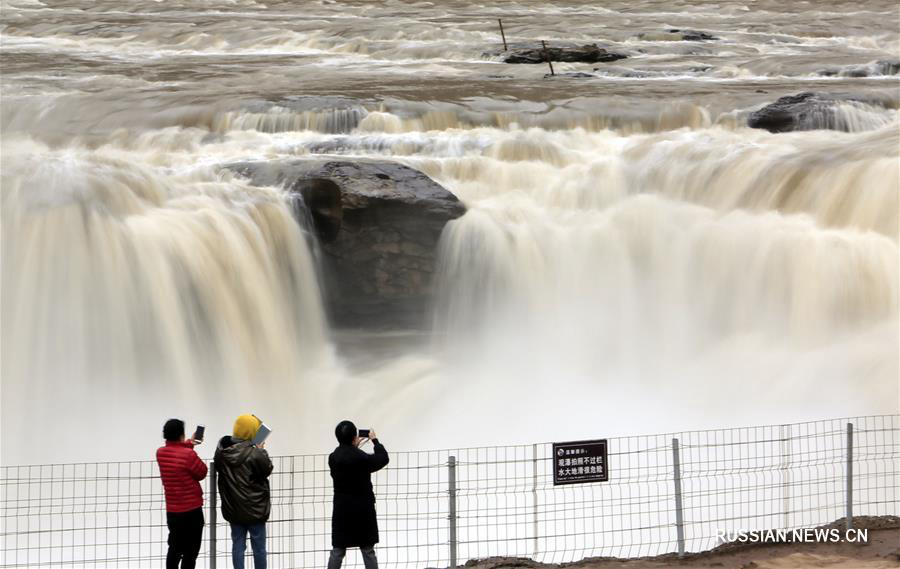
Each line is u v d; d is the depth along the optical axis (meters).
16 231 26.84
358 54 57.94
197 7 74.12
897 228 28.17
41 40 60.06
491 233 29.94
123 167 29.59
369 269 29.28
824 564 15.20
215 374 27.48
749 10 79.12
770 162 31.56
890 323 27.25
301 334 29.09
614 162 33.72
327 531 19.00
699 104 40.50
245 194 29.28
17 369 26.08
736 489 17.45
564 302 30.36
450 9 77.50
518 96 42.16
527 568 15.70
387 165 30.52
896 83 46.25
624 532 18.55
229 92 41.84
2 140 36.22
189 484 14.25
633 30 66.25
